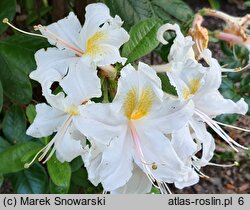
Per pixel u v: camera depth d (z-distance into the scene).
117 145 0.30
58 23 0.33
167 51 0.39
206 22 0.76
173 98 0.31
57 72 0.31
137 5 0.39
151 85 0.30
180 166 0.30
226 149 0.62
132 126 0.31
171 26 0.32
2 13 0.38
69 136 0.30
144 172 0.31
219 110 0.33
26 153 0.34
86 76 0.30
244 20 0.40
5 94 0.39
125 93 0.29
